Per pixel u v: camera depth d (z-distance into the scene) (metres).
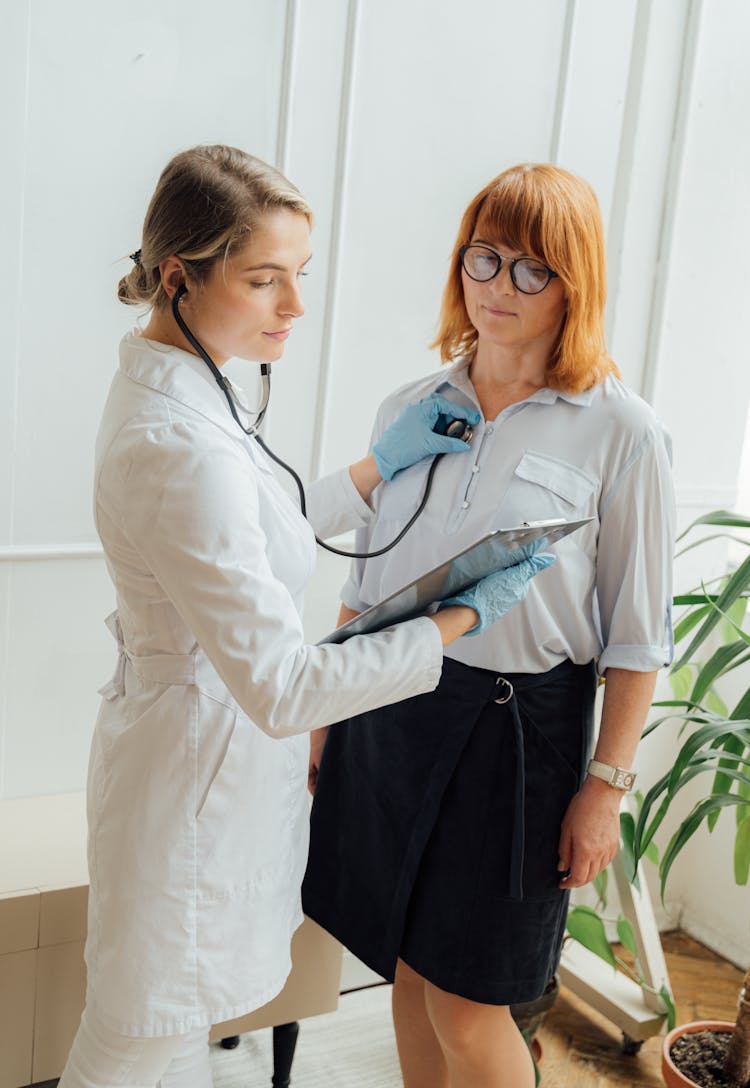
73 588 2.04
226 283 1.27
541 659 1.60
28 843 1.89
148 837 1.36
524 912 1.62
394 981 1.76
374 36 2.11
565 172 1.52
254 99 2.03
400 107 2.17
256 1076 2.19
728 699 2.76
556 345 1.56
